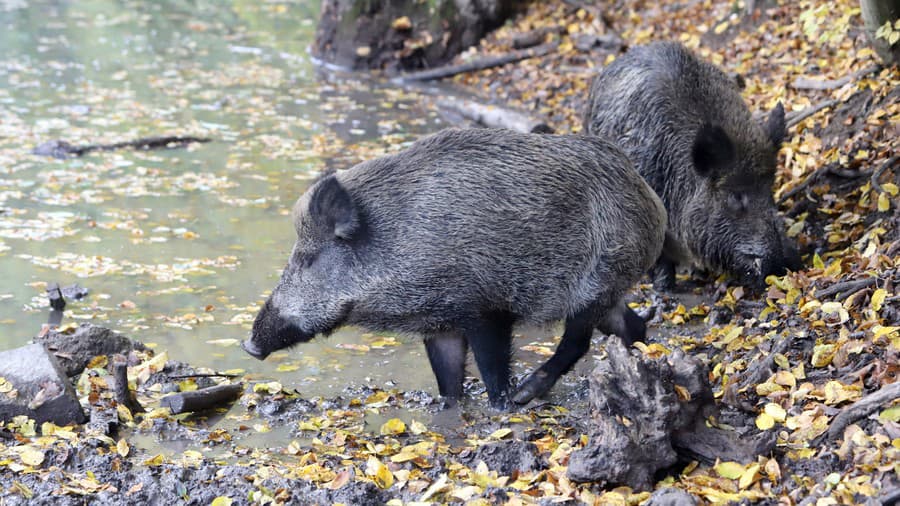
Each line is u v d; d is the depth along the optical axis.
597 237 6.59
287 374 7.40
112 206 10.79
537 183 6.45
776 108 8.40
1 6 22.70
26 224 10.20
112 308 8.38
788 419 5.80
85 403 6.76
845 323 6.81
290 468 5.86
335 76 16.97
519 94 14.82
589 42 15.71
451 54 17.08
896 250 7.53
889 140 9.21
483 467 5.69
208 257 9.48
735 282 8.59
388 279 6.47
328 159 12.50
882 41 10.20
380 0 17.11
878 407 5.45
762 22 13.88
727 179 8.01
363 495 5.42
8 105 14.86
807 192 9.30
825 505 4.79
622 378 5.41
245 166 12.22
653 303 8.52
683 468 5.56
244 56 18.52
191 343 7.82
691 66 8.66
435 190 6.45
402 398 7.00
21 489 5.53
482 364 6.67
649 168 8.54
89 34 20.20
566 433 6.31
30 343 7.51
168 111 14.74
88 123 14.02
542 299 6.60
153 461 5.98
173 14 22.34
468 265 6.42
